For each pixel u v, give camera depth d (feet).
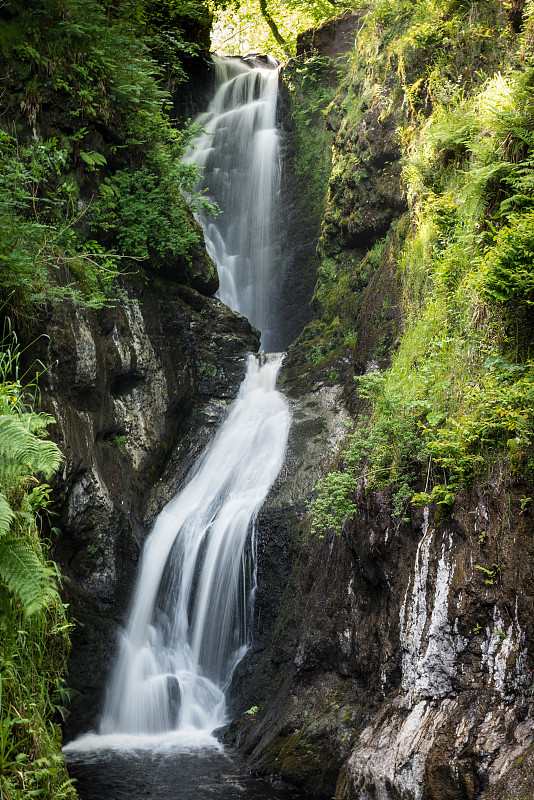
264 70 58.54
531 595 17.22
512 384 19.94
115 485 33.14
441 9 32.89
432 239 27.76
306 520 31.40
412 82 34.19
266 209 53.21
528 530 17.76
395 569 22.65
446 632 19.13
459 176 26.96
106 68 34.63
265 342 51.06
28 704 12.95
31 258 26.05
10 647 12.46
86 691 28.91
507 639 17.72
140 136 37.45
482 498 19.11
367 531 24.00
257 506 33.45
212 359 41.98
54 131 31.83
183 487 37.35
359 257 40.81
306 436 36.17
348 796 20.30
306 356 41.45
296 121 53.16
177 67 47.50
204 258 42.80
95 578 31.48
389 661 22.17
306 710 24.99
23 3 31.09
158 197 37.09
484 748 17.03
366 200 38.50
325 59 52.39
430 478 21.47
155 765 25.22
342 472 28.81
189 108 57.41
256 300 52.21
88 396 31.55
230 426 39.75
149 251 38.32
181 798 22.20
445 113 28.68
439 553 20.22
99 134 34.76
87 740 28.07
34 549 14.17
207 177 55.83
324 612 26.50
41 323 27.84
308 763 23.02
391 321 31.71
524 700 17.04
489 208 23.32
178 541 34.09
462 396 21.57
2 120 29.73
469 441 20.03
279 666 28.45
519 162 22.41
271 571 31.40
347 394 36.83
